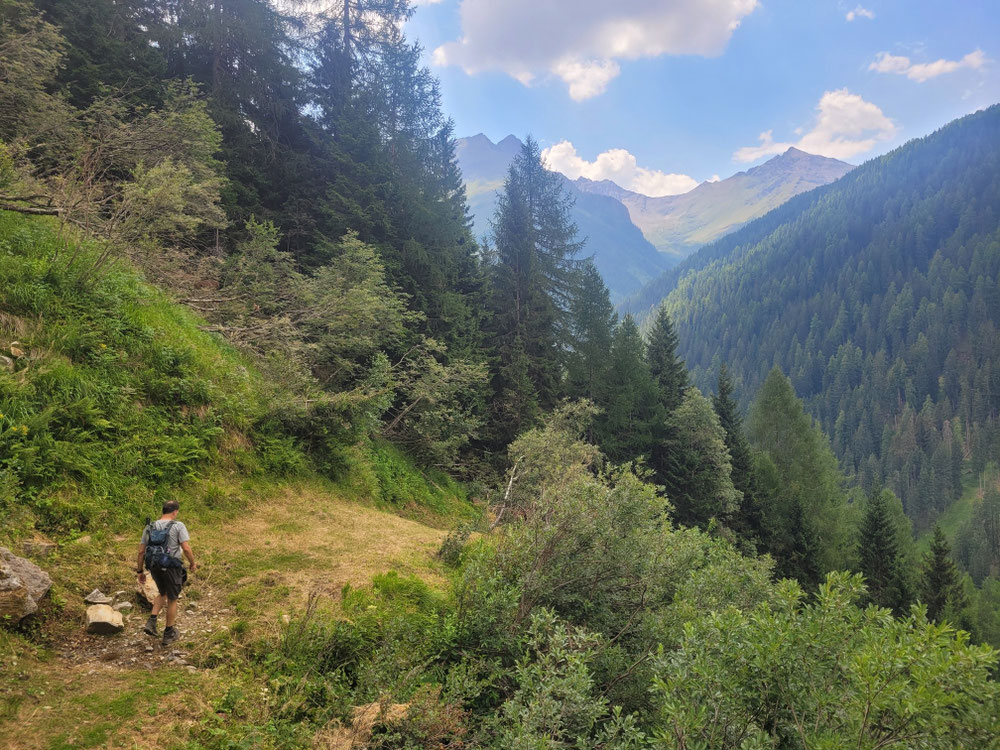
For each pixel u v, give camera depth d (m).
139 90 16.67
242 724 4.61
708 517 28.11
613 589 7.97
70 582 5.89
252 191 18.92
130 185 11.09
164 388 9.80
